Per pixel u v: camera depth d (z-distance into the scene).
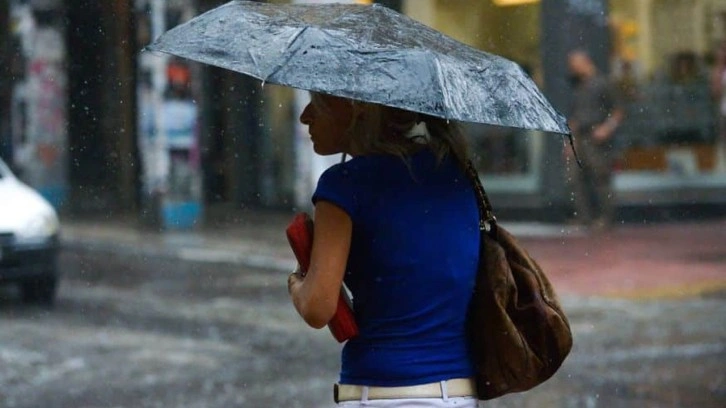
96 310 38.62
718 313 36.31
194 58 10.43
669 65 64.19
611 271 46.44
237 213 72.31
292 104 71.31
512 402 24.64
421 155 10.62
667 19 64.00
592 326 34.25
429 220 10.36
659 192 64.19
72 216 73.25
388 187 10.34
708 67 64.12
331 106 10.71
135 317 37.19
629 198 64.06
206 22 10.91
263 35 10.51
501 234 11.08
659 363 28.73
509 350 10.62
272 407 24.59
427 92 10.12
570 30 62.44
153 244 59.91
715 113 64.19
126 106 71.88
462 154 10.88
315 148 10.90
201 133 71.56
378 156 10.48
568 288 42.12
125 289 43.94
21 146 74.69
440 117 10.19
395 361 10.18
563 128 11.09
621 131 64.00
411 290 10.23
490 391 10.84
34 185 74.75
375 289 10.27
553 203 63.00
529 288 10.84
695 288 41.69
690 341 31.69
